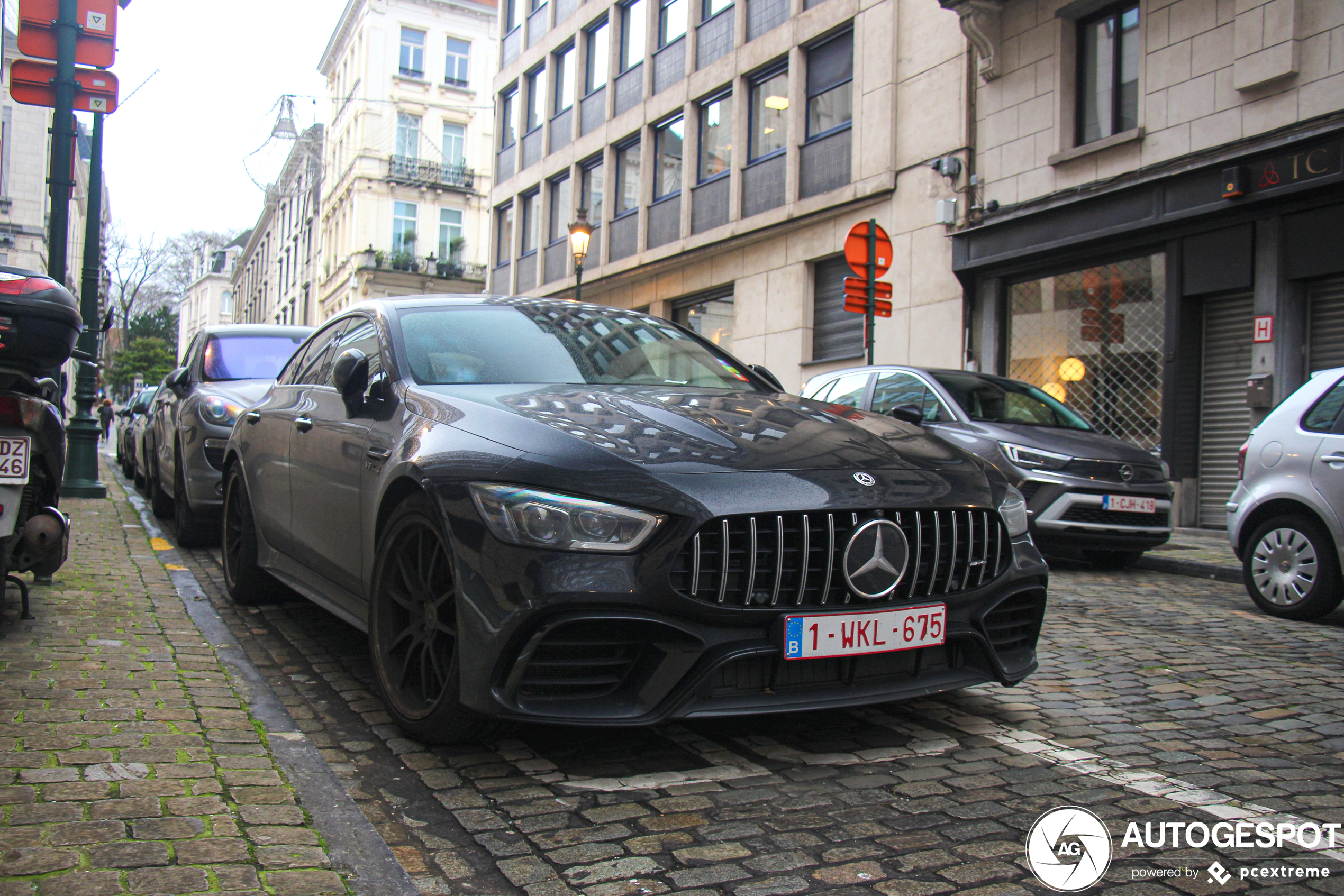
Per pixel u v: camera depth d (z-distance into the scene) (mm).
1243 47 10234
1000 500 3146
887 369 9141
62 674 3410
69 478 9719
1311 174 9500
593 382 3697
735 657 2629
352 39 41719
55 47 8789
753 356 17688
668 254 19938
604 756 2975
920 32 14266
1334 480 5527
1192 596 6641
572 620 2553
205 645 3994
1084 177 11930
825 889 2152
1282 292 9883
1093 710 3635
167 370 67562
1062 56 12195
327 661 4039
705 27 19281
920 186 14195
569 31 24594
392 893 2057
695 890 2137
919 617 2857
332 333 4727
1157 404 11273
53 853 2082
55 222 8680
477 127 41094
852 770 2906
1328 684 4137
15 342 3619
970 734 3283
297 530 4250
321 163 46500
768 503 2697
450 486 2844
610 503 2629
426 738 2969
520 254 27500
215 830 2240
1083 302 12148
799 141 16672
